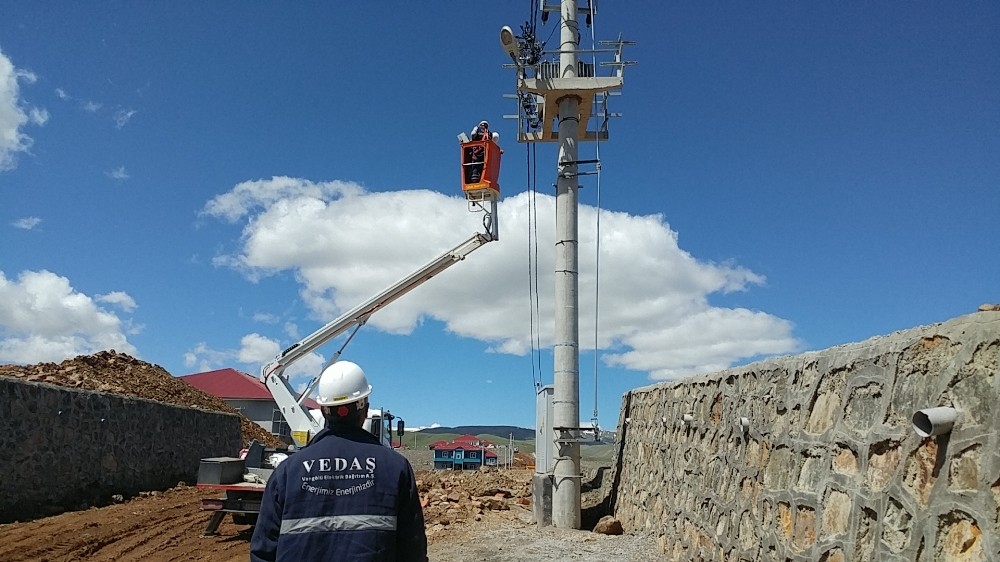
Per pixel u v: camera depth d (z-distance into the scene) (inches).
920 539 170.6
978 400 155.9
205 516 641.0
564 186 657.0
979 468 151.9
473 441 2081.7
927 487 170.6
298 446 690.2
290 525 144.1
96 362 1021.2
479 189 668.7
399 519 150.0
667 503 460.4
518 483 960.3
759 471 292.7
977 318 161.6
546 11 679.7
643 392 585.6
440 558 470.6
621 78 653.3
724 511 335.3
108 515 593.0
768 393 290.2
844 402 220.4
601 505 711.1
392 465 151.6
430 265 692.1
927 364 177.6
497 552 482.3
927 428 163.9
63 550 455.5
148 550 486.3
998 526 144.3
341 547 141.9
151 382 1074.7
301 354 710.5
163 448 786.8
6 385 543.5
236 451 992.2
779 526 263.9
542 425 662.5
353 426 159.9
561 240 652.1
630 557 453.1
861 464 205.0
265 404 1708.9
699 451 394.9
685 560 398.6
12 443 544.1
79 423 633.0
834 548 215.0
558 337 639.1
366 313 711.1
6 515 531.2
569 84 653.3
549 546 503.5
